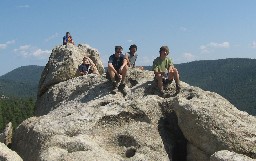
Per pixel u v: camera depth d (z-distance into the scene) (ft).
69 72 83.56
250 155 45.52
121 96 62.18
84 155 43.80
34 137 52.95
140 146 49.88
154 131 52.75
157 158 47.83
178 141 53.42
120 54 65.57
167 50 60.95
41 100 79.56
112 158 45.29
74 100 66.80
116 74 63.98
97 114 54.75
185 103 51.03
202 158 48.32
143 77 66.90
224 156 41.75
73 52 86.79
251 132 47.37
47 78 84.79
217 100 56.49
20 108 442.50
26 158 52.65
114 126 53.83
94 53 95.61
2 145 47.60
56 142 48.03
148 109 55.11
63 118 55.47
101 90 65.41
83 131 51.96
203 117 48.60
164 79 61.41
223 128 47.32
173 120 54.90
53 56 88.69
